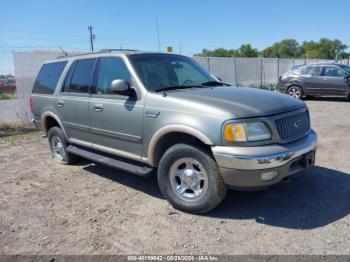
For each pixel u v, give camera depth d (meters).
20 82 10.28
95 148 5.13
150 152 4.16
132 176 5.41
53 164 6.27
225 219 3.81
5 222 3.96
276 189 4.55
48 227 3.80
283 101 4.00
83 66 5.33
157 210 4.11
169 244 3.35
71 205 4.37
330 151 6.34
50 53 10.71
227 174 3.52
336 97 15.84
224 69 18.17
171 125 3.83
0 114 12.17
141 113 4.18
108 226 3.76
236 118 3.46
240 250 3.20
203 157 3.69
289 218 3.77
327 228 3.53
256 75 21.20
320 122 9.38
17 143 8.27
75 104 5.29
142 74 4.40
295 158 3.64
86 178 5.40
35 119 6.60
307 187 4.59
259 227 3.61
